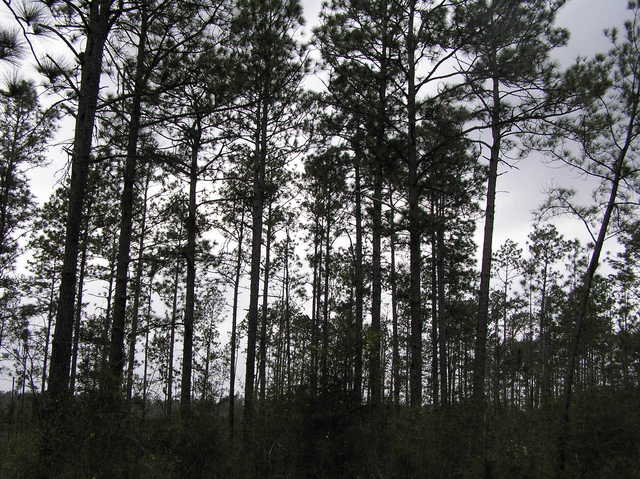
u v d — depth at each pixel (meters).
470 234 21.38
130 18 9.94
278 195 17.30
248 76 11.82
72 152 8.10
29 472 6.28
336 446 7.92
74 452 6.54
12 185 19.41
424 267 21.36
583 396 11.70
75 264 7.86
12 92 7.58
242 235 22.38
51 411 6.94
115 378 7.42
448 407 11.12
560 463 9.52
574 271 29.75
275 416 8.63
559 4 12.04
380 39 13.11
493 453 9.36
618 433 9.85
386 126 13.28
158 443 7.57
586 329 23.84
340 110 14.03
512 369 27.00
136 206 17.55
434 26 12.29
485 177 17.62
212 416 9.05
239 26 10.32
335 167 16.05
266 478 8.09
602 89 11.77
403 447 8.76
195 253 15.04
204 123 13.33
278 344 23.98
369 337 8.74
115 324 10.20
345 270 17.72
